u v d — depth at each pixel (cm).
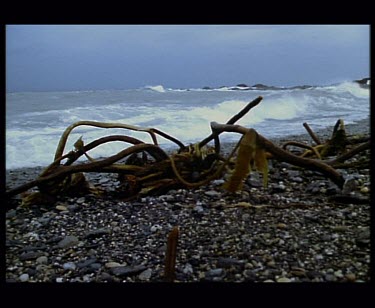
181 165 476
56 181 463
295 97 1467
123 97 1355
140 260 323
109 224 394
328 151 605
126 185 481
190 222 382
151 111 1162
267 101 1362
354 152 525
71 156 477
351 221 366
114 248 346
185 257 317
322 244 327
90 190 488
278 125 1070
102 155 734
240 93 1510
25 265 323
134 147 466
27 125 946
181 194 457
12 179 589
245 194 449
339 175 436
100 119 1046
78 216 418
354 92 1605
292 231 350
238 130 438
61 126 950
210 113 1188
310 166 425
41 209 441
